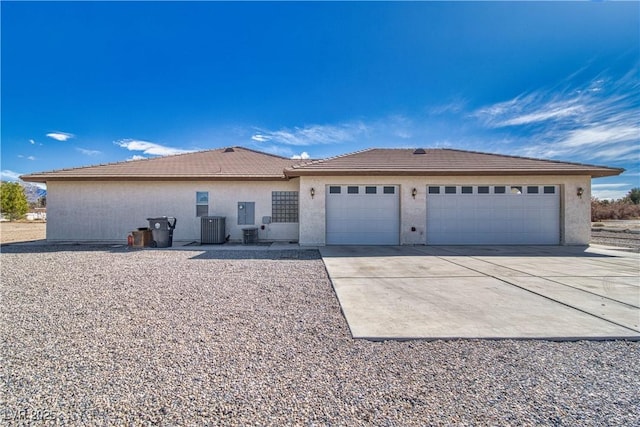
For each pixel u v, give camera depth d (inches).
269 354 127.3
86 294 214.5
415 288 233.6
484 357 126.1
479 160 530.6
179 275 275.7
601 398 98.3
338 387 103.9
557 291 224.7
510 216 494.3
